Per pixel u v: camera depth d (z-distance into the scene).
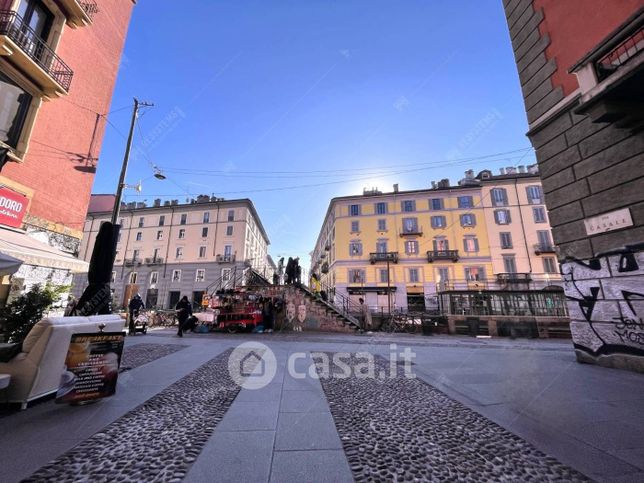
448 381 4.97
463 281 33.41
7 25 7.39
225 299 14.77
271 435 2.87
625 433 2.94
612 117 5.36
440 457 2.48
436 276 34.31
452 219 35.53
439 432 2.98
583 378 5.12
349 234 37.56
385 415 3.44
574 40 6.79
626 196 5.75
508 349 8.88
